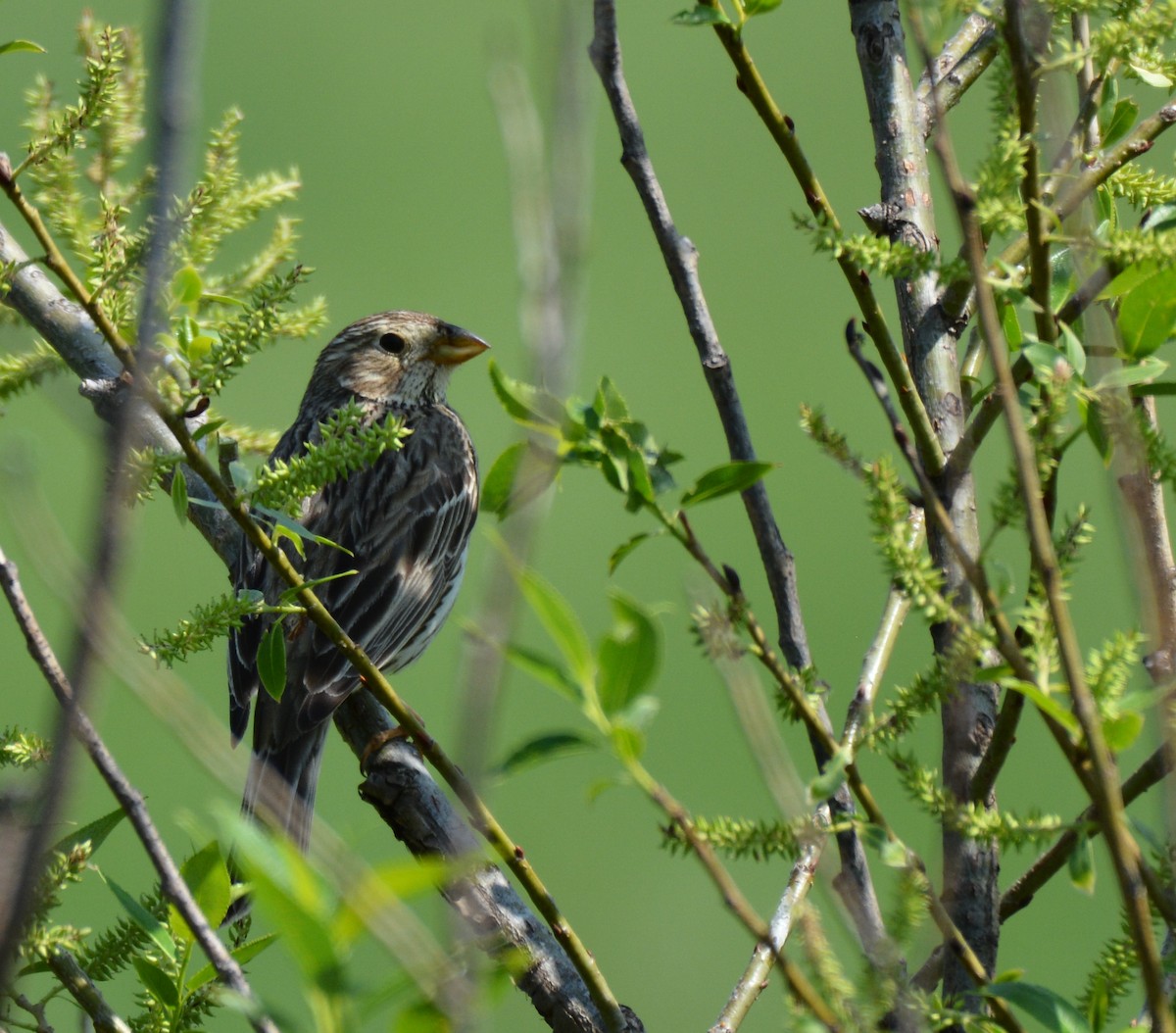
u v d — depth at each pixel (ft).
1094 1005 13.46
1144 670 15.01
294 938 11.28
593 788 13.14
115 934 15.71
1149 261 14.02
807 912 12.89
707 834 13.01
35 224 16.30
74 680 10.08
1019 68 13.88
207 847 14.67
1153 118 14.99
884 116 18.58
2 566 12.63
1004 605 13.71
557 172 12.01
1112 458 13.39
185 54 10.38
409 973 11.10
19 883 10.07
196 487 28.81
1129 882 12.28
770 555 15.67
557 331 11.78
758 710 12.96
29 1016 16.94
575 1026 17.31
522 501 14.49
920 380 18.19
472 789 10.62
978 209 13.83
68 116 16.71
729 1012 14.43
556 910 14.87
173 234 16.51
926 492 13.44
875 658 16.44
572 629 13.46
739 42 15.44
